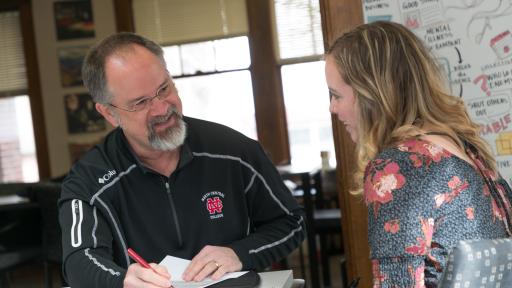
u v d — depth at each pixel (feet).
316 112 21.77
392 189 4.11
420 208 4.04
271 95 21.88
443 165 4.14
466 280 3.55
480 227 4.10
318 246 20.47
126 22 22.91
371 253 4.16
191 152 6.21
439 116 4.45
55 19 23.34
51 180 17.94
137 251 6.06
